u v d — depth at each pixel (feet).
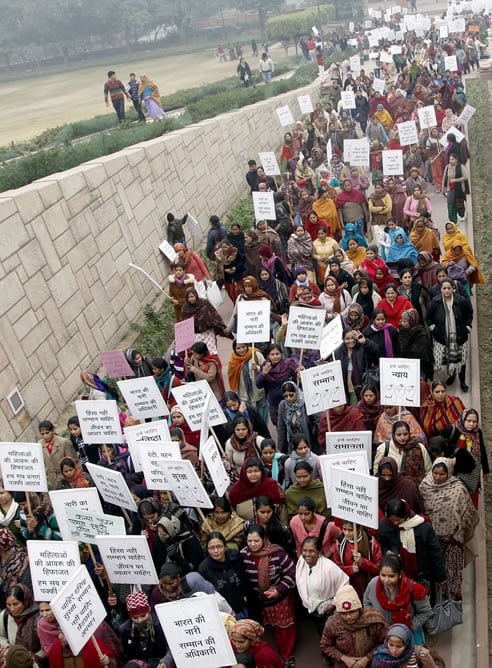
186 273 50.39
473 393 40.40
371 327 36.91
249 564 24.97
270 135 108.17
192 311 41.83
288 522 27.58
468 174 82.38
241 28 290.56
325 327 33.96
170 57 251.60
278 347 35.37
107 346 51.52
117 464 30.94
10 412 40.86
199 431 32.30
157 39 281.13
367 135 84.69
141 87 93.09
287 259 55.98
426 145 76.69
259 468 27.30
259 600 25.32
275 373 35.22
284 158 82.48
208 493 29.32
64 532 25.84
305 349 37.27
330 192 58.95
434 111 77.36
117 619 26.58
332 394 30.04
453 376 40.32
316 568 24.23
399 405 30.04
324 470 24.82
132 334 54.19
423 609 22.59
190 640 19.83
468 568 29.40
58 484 30.35
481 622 26.68
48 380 44.68
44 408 43.80
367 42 211.82
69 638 20.44
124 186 59.00
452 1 244.83
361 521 23.71
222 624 19.63
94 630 21.24
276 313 44.45
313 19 237.86
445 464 26.12
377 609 22.49
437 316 38.96
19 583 26.76
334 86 116.26
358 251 50.24
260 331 36.19
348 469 24.64
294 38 227.81
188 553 26.03
